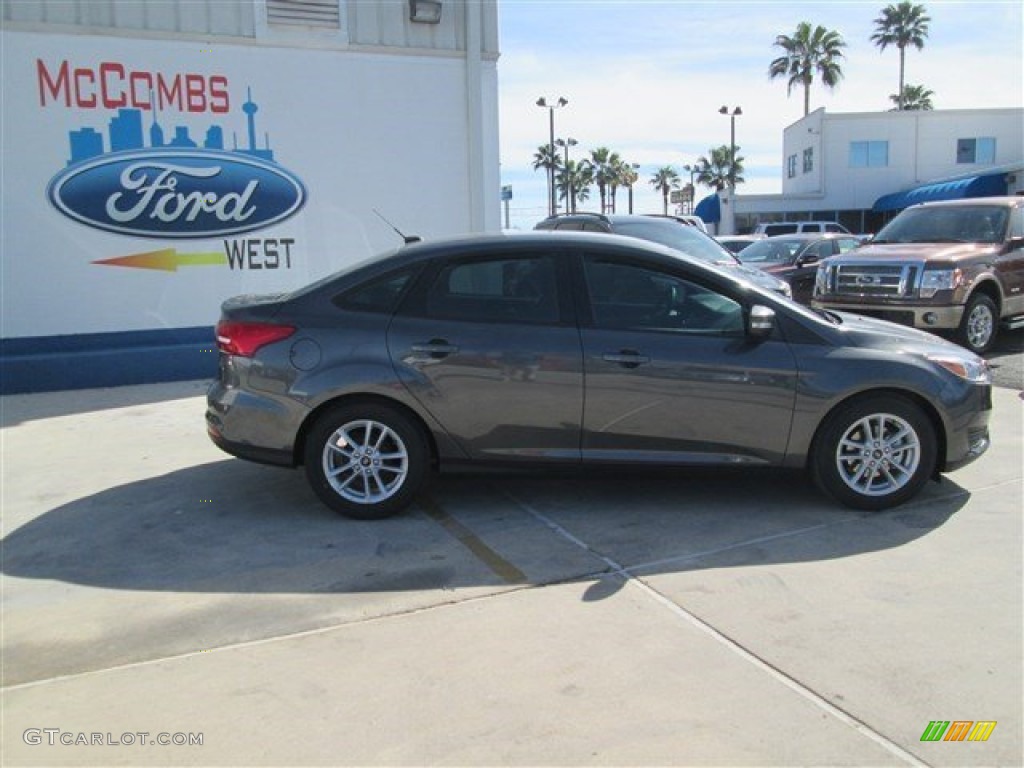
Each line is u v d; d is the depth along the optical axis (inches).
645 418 196.2
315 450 198.7
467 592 163.2
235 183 397.7
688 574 169.0
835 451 198.8
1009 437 267.1
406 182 430.0
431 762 112.5
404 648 142.1
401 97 423.8
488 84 441.4
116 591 167.6
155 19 375.2
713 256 412.5
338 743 117.0
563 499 215.3
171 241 390.6
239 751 115.7
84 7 364.5
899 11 2402.8
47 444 280.2
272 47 396.8
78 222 374.9
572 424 196.7
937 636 142.4
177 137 385.7
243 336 197.5
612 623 149.2
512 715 122.4
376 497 201.2
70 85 366.6
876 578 165.3
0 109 359.6
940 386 197.2
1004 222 441.7
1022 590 159.0
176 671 136.7
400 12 417.7
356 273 202.4
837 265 439.8
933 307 406.0
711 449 198.5
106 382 374.9
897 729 117.8
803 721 119.7
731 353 195.6
